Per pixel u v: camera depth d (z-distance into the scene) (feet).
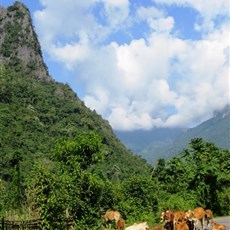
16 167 142.92
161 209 104.83
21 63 610.24
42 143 399.24
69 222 79.15
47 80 606.96
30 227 71.67
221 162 144.87
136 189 104.22
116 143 503.20
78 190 79.10
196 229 76.13
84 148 88.43
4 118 408.05
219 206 134.10
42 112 482.69
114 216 84.69
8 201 90.84
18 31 645.92
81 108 529.04
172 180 140.77
